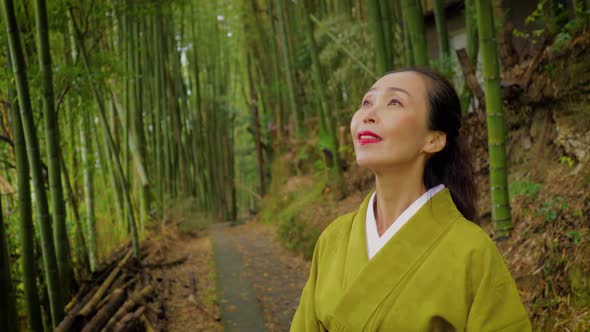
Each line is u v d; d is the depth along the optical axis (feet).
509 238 10.71
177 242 28.17
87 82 14.42
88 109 16.75
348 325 2.85
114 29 26.07
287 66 34.42
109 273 15.52
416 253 2.81
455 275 2.68
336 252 3.29
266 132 46.14
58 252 11.79
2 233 7.50
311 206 26.25
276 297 16.17
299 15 31.48
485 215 12.84
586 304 8.13
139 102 29.43
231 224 38.70
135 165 28.60
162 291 16.12
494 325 2.61
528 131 13.65
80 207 21.29
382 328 2.75
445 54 15.26
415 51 11.97
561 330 8.08
